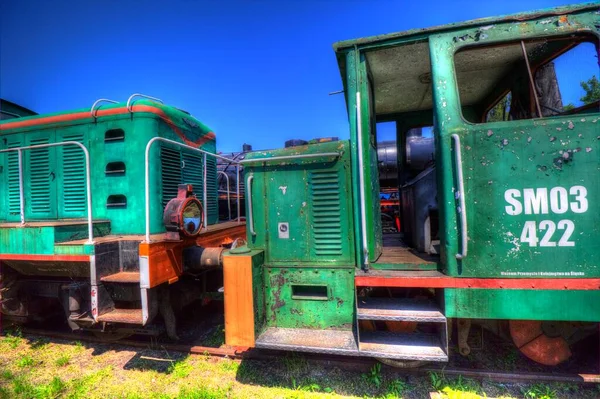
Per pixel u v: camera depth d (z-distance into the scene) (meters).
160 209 3.44
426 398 2.31
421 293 2.66
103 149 3.49
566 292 2.01
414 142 3.97
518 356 2.77
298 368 2.68
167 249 2.85
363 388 2.44
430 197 2.75
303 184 2.70
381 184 5.97
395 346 2.24
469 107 3.60
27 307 3.37
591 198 1.99
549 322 2.35
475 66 2.70
